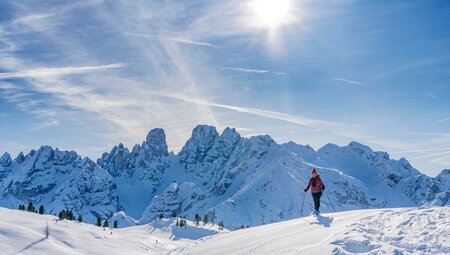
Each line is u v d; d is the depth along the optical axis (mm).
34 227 55562
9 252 41906
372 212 25391
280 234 24594
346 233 20016
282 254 19422
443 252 16297
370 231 20250
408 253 16609
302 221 27062
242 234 29938
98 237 64875
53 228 57750
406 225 20156
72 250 50688
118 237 75125
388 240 18531
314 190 29688
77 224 74438
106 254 54250
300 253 18500
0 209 68438
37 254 43719
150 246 76625
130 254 58281
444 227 18703
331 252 17531
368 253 17109
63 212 85625
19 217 61969
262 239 24875
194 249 30391
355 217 24438
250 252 22250
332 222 24172
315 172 29969
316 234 21594
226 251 25047
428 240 17594
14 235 47938
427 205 24031
